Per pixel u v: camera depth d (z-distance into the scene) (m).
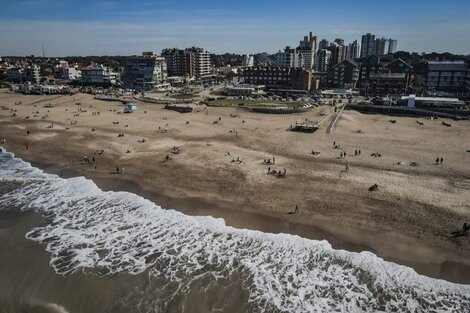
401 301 29.44
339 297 30.00
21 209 45.47
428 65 144.75
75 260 34.88
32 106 122.12
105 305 29.09
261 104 120.44
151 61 186.12
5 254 35.91
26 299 29.84
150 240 38.12
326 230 38.88
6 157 65.94
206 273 32.84
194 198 47.16
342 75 169.62
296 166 58.84
